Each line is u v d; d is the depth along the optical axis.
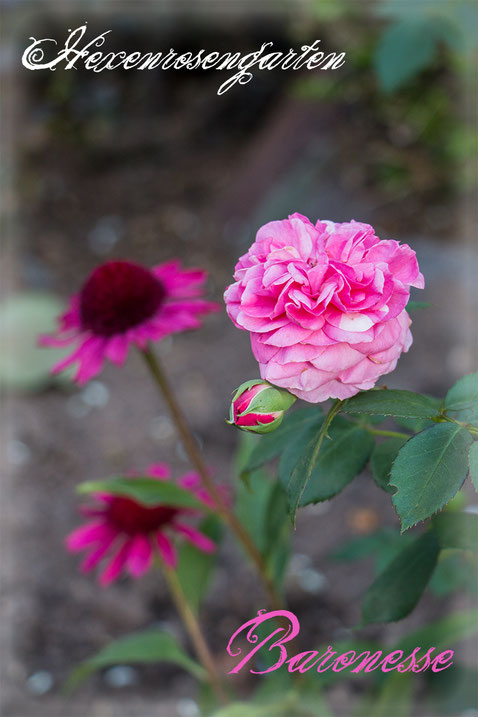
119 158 2.35
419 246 1.73
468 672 0.75
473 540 0.55
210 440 1.38
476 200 1.83
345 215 1.86
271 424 0.51
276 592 0.74
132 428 1.43
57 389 1.56
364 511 1.21
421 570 0.58
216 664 0.99
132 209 2.13
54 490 1.30
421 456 0.50
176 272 0.76
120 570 0.77
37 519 1.24
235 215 2.02
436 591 0.71
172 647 0.79
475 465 0.48
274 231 0.52
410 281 0.50
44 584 1.13
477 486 0.48
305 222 0.52
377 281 0.49
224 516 0.71
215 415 1.44
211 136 2.37
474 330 1.50
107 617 1.08
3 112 2.50
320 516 1.22
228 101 2.39
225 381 1.53
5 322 1.58
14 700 0.97
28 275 1.84
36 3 2.41
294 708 0.73
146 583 1.13
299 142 2.10
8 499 1.28
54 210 2.13
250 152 2.23
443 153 1.94
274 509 0.72
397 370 1.46
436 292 1.61
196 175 2.23
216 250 1.92
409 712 0.75
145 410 1.48
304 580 1.11
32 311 1.61
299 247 0.51
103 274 0.72
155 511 0.77
